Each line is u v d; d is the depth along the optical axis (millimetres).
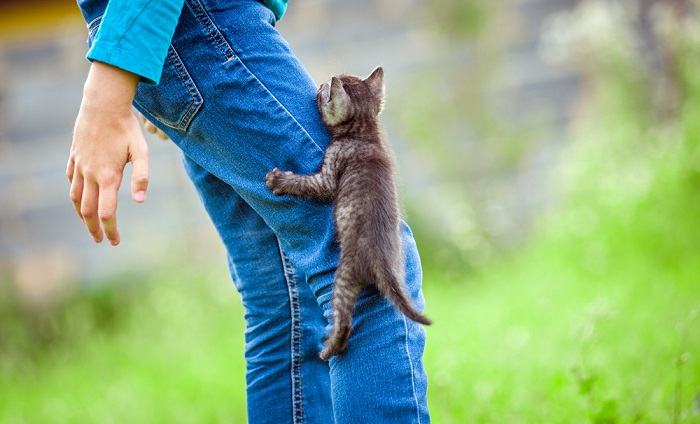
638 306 8852
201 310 13945
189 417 8023
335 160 3988
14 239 21859
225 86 3660
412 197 18078
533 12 24125
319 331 4297
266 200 3754
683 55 16172
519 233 19719
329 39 24062
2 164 22203
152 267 18125
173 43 3674
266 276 4246
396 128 22344
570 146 20062
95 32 3826
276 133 3693
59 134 22422
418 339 3736
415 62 23891
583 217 13914
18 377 12273
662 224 12242
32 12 18500
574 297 10336
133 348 12586
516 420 5918
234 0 3738
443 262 16469
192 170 4254
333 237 3783
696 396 4883
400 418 3559
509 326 9383
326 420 4352
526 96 23906
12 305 16734
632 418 5184
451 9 22609
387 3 23953
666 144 14195
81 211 3799
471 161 21766
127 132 3637
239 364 10000
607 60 17766
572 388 6000
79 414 9234
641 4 20156
